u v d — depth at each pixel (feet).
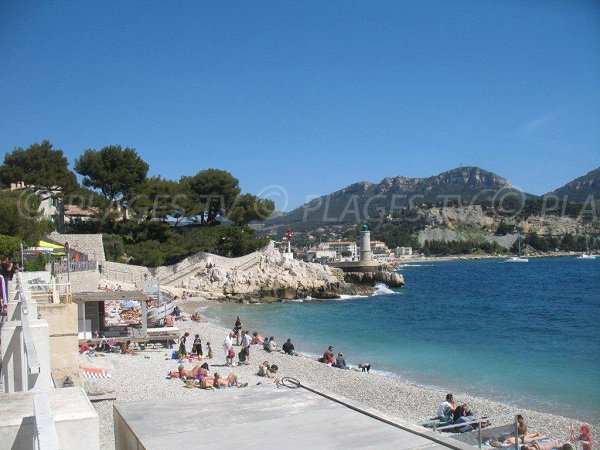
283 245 581.94
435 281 426.51
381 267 347.97
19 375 35.40
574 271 529.45
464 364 111.55
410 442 15.16
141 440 15.80
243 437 15.84
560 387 90.58
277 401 19.42
